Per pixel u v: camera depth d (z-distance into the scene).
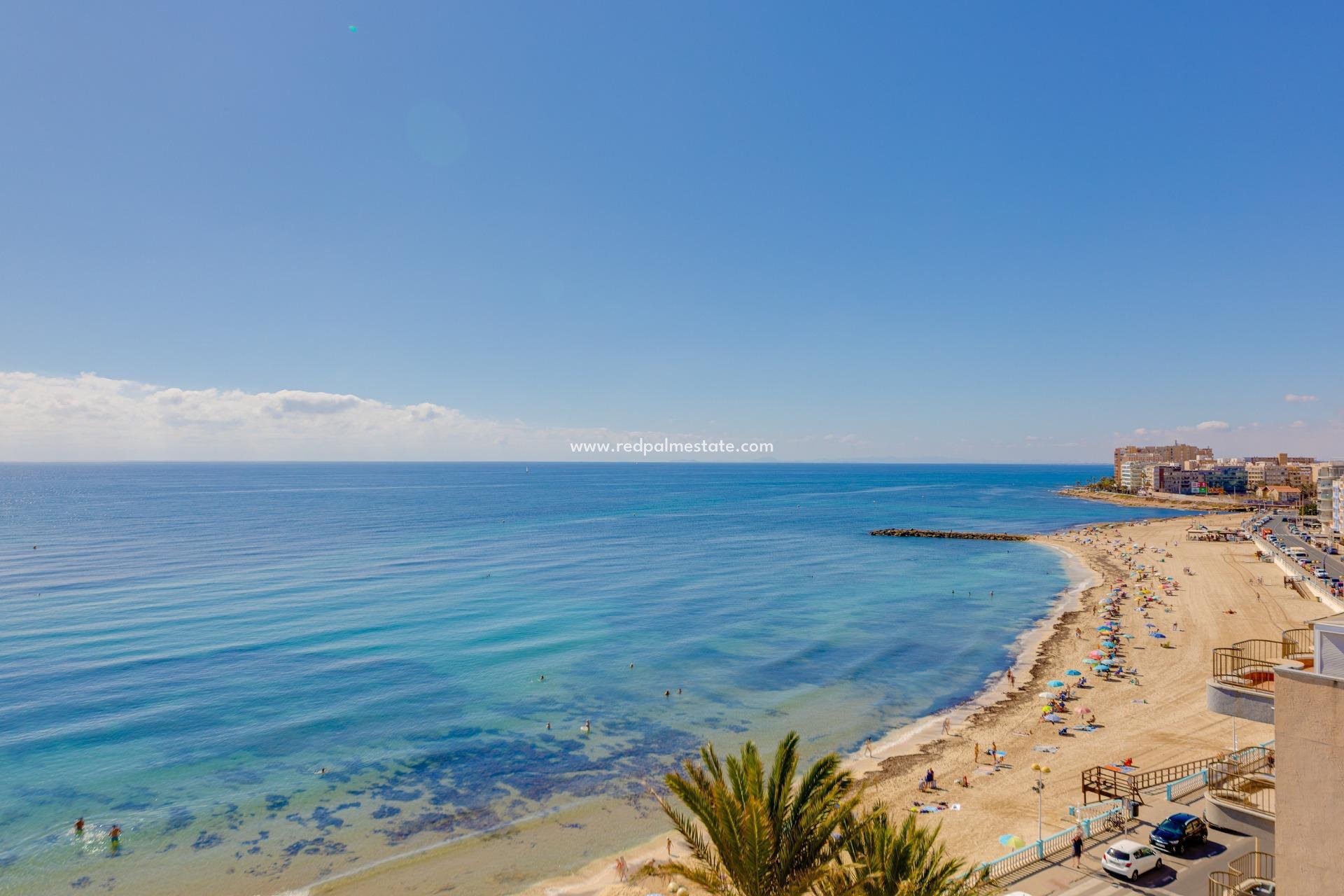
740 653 60.75
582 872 29.00
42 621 69.62
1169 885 22.36
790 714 46.88
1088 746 39.03
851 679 54.06
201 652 59.75
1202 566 100.50
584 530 153.38
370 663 57.12
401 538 137.12
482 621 71.31
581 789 36.31
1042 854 25.45
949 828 30.38
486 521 171.00
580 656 59.50
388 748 41.16
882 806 16.39
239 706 47.59
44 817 33.22
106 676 53.38
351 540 132.00
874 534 148.38
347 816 33.47
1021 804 32.31
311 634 65.75
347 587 87.38
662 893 26.48
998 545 132.38
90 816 33.28
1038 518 189.38
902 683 53.16
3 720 44.97
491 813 33.78
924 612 77.31
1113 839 26.12
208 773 37.94
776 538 142.75
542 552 119.19
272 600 80.06
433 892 27.62
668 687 52.09
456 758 39.91
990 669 56.59
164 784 36.62
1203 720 42.16
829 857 14.75
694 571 102.00
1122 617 71.31
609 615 74.25
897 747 41.16
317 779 37.28
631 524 165.75
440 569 101.25
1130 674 52.66
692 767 15.59
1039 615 75.75
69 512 187.25
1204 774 31.14
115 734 42.81
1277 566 97.12
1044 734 41.62
